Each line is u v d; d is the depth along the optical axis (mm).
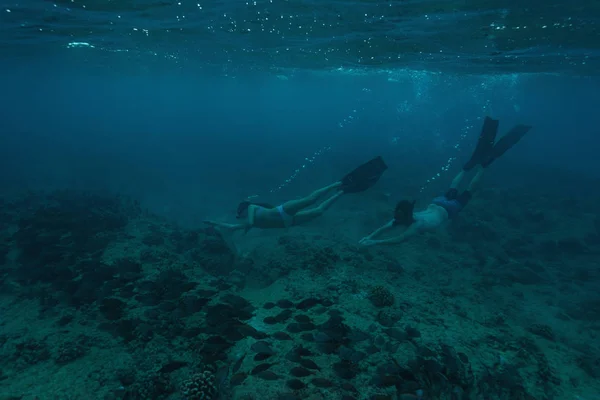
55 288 7145
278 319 5660
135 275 6859
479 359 5344
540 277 12094
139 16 14234
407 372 4551
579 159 61531
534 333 7168
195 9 13070
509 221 18016
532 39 14906
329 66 28828
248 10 12945
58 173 31719
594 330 9031
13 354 5281
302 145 55062
